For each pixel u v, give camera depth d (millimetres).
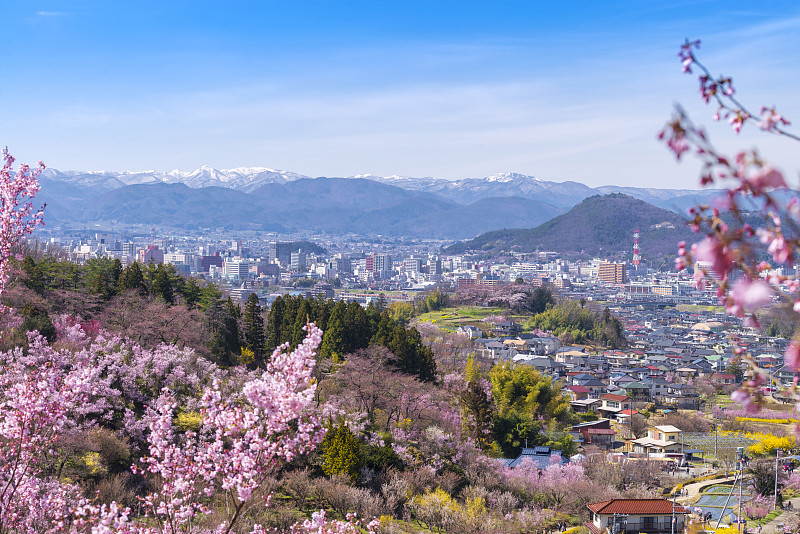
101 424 53531
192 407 58219
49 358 55656
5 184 22984
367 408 75188
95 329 74875
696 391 154125
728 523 69062
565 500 70688
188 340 82875
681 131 5555
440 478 65312
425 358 99688
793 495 80062
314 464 56969
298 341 99250
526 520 62500
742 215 5645
